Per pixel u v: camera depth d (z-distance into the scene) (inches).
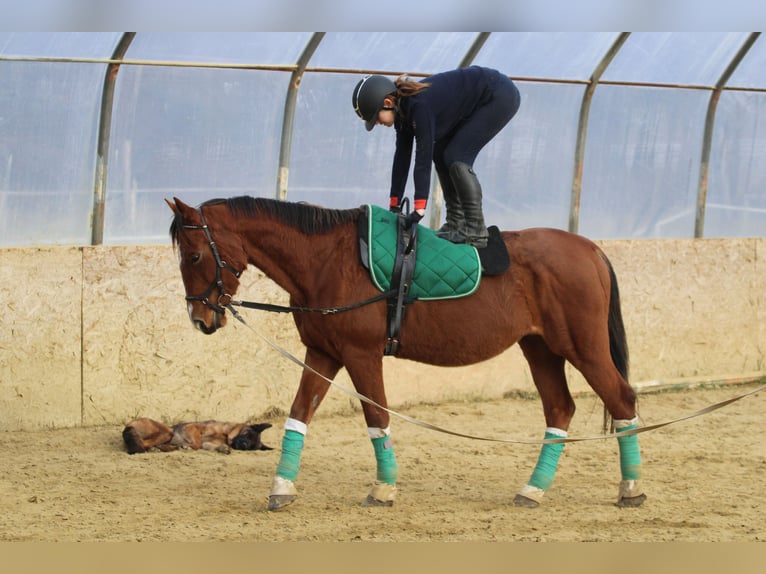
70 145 460.1
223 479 392.5
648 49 560.7
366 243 340.8
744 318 641.0
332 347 343.3
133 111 468.1
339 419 517.0
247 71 483.8
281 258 343.6
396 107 343.6
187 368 490.9
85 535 312.5
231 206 341.4
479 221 352.5
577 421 529.3
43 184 458.6
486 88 353.7
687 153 619.5
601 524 331.3
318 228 344.2
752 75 609.6
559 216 583.2
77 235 472.1
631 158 600.1
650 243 606.5
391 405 542.0
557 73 549.0
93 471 399.2
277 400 513.0
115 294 474.6
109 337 473.7
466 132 354.3
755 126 641.6
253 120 494.0
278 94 495.8
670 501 362.9
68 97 452.4
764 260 648.4
